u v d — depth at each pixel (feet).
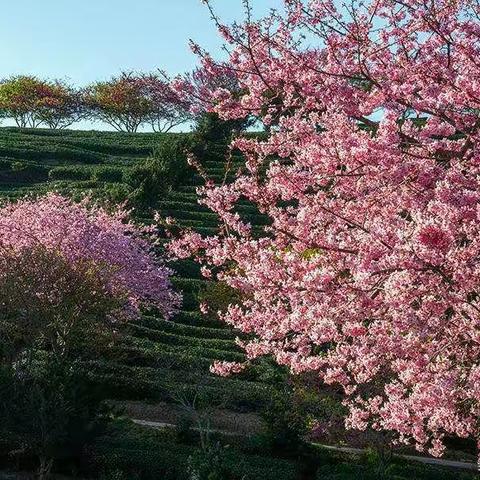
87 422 54.60
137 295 94.43
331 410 67.56
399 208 34.06
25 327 73.56
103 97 283.18
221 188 39.70
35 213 94.63
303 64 37.42
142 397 81.35
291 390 72.02
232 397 78.02
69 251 88.43
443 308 29.99
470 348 33.71
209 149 162.81
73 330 77.77
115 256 91.30
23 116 306.55
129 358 88.53
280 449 66.64
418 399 30.76
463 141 36.60
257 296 36.68
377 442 63.46
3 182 176.04
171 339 101.30
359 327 31.91
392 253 27.81
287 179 36.42
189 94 41.11
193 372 80.74
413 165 32.17
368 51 36.81
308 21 37.68
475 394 29.30
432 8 35.50
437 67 36.29
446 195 29.53
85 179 177.06
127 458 55.83
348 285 31.09
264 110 42.70
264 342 37.96
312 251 38.34
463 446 75.51
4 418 52.54
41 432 52.60
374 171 32.73
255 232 131.85
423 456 72.33
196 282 120.26
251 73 38.73
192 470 52.29
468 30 36.55
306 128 37.37
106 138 234.38
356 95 36.50
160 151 162.40
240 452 66.03
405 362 32.71
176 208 149.07
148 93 264.52
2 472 53.57
